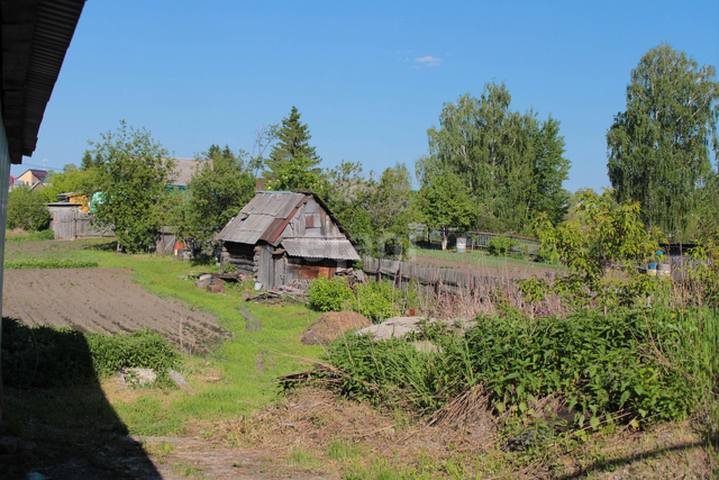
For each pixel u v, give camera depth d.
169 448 6.50
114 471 5.45
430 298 14.88
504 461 5.52
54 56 4.85
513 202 55.53
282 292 21.45
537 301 9.55
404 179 32.25
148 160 41.50
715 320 6.55
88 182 41.56
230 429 7.48
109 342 10.39
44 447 5.91
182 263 34.25
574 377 6.18
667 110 41.38
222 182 32.12
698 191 38.88
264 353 12.98
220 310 18.86
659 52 42.62
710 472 4.37
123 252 42.34
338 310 18.47
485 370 6.61
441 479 5.29
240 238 25.59
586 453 5.19
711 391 5.59
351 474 5.56
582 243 9.03
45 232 54.31
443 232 49.06
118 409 8.18
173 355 11.02
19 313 17.41
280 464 6.08
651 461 4.75
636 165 41.69
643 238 8.69
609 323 6.51
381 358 8.05
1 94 5.38
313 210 24.77
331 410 7.64
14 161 9.91
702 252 8.41
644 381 5.47
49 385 9.11
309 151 68.69
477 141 56.22
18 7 3.47
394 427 6.81
